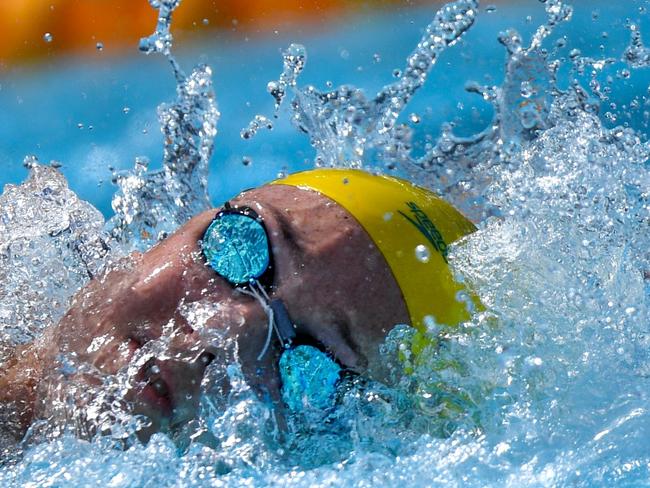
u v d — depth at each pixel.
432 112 15.46
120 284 6.21
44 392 6.12
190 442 5.75
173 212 8.98
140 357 5.88
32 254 7.46
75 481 5.36
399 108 9.48
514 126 9.00
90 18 23.38
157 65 21.33
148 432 5.75
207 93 9.50
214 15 23.70
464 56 17.75
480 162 8.91
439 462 5.50
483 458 5.49
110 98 19.59
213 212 6.50
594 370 6.06
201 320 5.86
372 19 22.31
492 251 6.43
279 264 5.93
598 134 7.27
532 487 5.16
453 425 5.86
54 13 23.59
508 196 6.86
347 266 5.98
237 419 5.68
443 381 5.96
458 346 6.01
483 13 19.77
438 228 6.50
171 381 5.81
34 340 6.70
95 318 6.15
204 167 9.27
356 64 20.00
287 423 5.80
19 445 6.01
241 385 5.75
